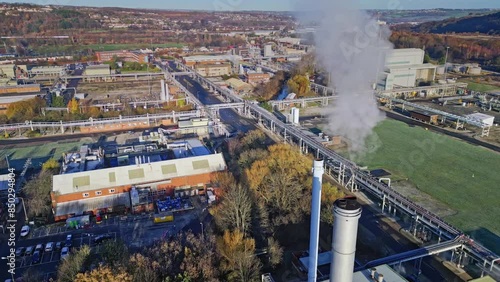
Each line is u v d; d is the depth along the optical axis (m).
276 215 58.00
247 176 63.66
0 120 107.62
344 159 74.75
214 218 58.50
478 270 48.19
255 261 47.28
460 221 59.75
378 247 53.38
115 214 63.69
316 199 33.62
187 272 42.00
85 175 66.56
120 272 39.50
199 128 103.94
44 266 50.78
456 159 85.00
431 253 46.84
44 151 92.56
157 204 65.31
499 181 74.06
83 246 48.62
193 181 70.75
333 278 31.53
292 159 66.12
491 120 104.75
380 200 66.81
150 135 99.75
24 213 63.75
